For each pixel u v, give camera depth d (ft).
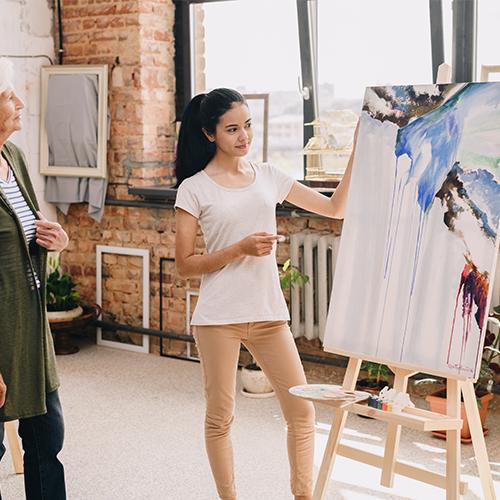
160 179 19.12
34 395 9.61
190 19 18.81
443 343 9.00
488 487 9.32
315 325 17.10
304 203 10.77
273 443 13.64
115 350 19.39
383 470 9.65
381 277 9.61
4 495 11.83
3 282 9.39
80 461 12.97
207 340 10.12
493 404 15.15
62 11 19.21
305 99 17.43
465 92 9.21
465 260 8.95
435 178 9.28
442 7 15.55
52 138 19.15
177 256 10.28
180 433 14.14
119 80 18.65
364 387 15.53
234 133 10.04
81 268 19.93
